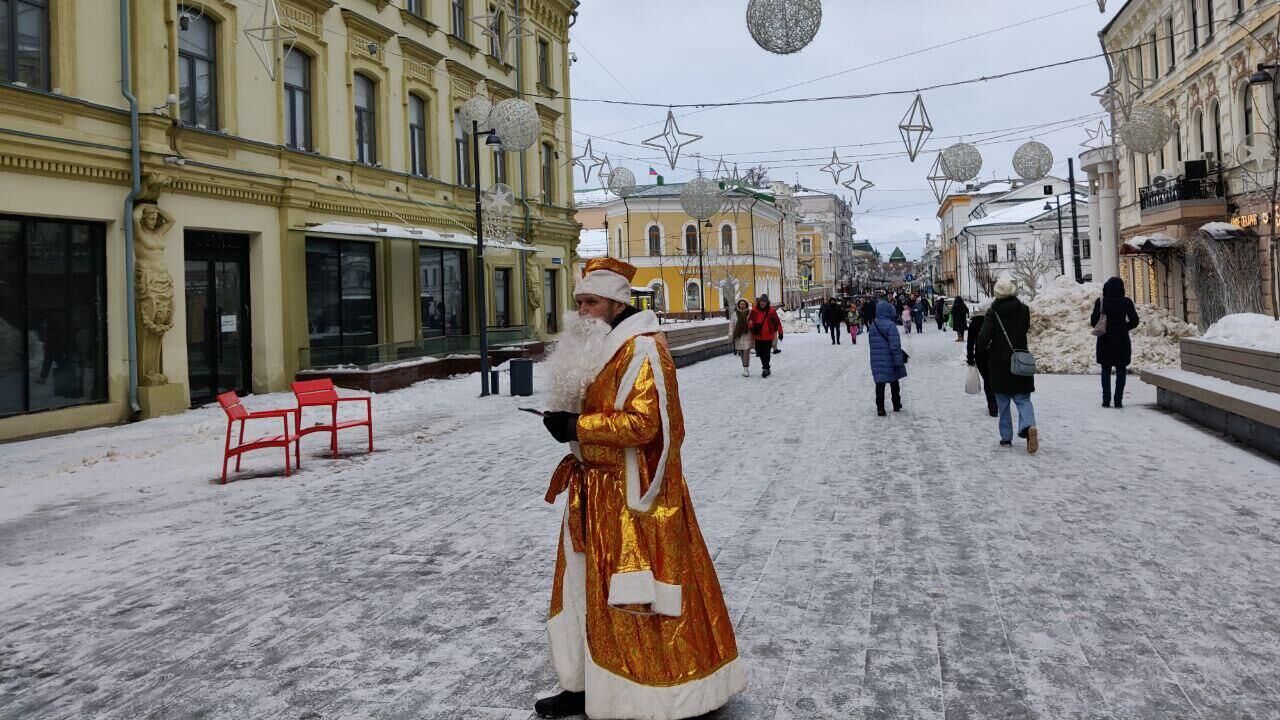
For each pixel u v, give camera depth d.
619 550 2.84
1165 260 27.16
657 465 2.85
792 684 3.39
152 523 6.62
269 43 16.16
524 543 5.68
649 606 2.84
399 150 20.33
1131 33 29.84
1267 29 19.50
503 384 18.16
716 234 63.19
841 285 101.62
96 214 12.61
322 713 3.28
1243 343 9.96
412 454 9.59
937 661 3.57
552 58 29.05
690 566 2.94
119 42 12.98
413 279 20.89
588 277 3.04
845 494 6.82
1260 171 18.88
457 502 7.02
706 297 62.91
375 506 6.99
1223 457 7.75
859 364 21.12
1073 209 30.72
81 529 6.49
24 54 11.77
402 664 3.73
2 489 8.10
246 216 15.64
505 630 4.10
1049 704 3.15
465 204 23.16
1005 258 64.88
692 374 20.00
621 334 2.95
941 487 6.96
